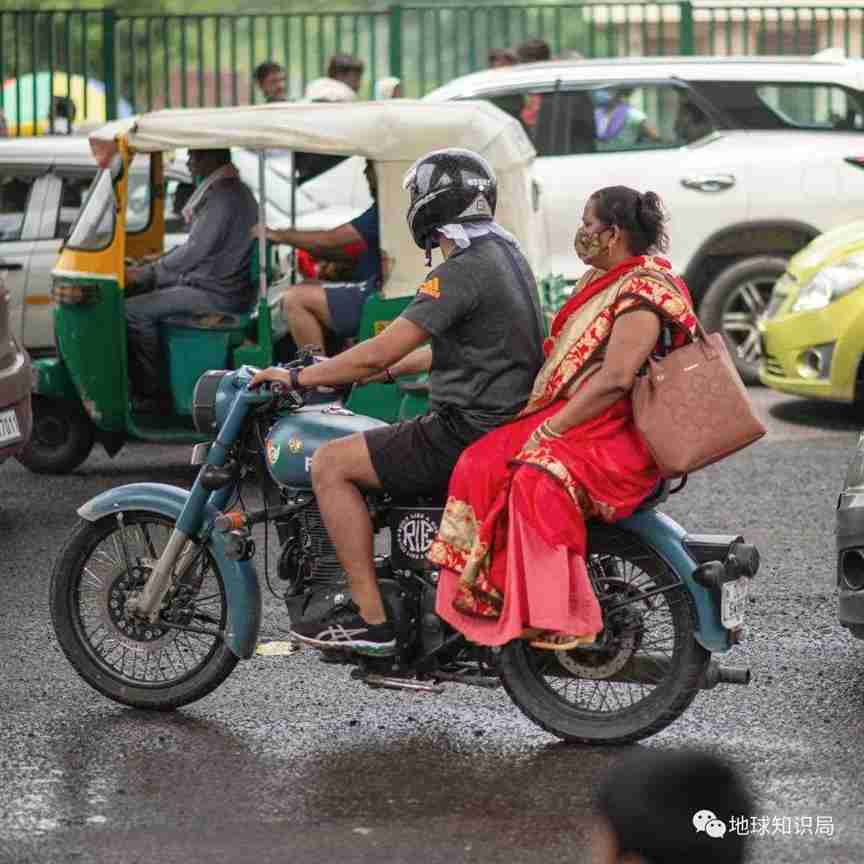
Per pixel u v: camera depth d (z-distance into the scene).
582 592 9.73
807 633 12.83
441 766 10.06
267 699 11.36
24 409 16.16
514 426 9.95
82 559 11.12
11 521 16.89
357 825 9.19
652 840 4.21
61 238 22.17
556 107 24.66
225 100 36.69
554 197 24.36
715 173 24.34
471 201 10.10
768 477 18.58
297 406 10.70
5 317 16.14
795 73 24.58
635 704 10.26
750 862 8.49
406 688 10.42
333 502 10.20
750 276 24.22
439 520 10.30
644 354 9.64
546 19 35.88
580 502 9.77
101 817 9.33
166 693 11.04
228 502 10.93
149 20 32.88
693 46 33.25
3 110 32.00
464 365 10.08
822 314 20.62
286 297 17.23
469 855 8.77
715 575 9.91
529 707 10.38
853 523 11.12
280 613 13.45
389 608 10.31
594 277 10.07
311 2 42.59
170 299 18.11
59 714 11.06
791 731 10.64
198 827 9.17
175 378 18.16
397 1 41.00
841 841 8.91
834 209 24.31
